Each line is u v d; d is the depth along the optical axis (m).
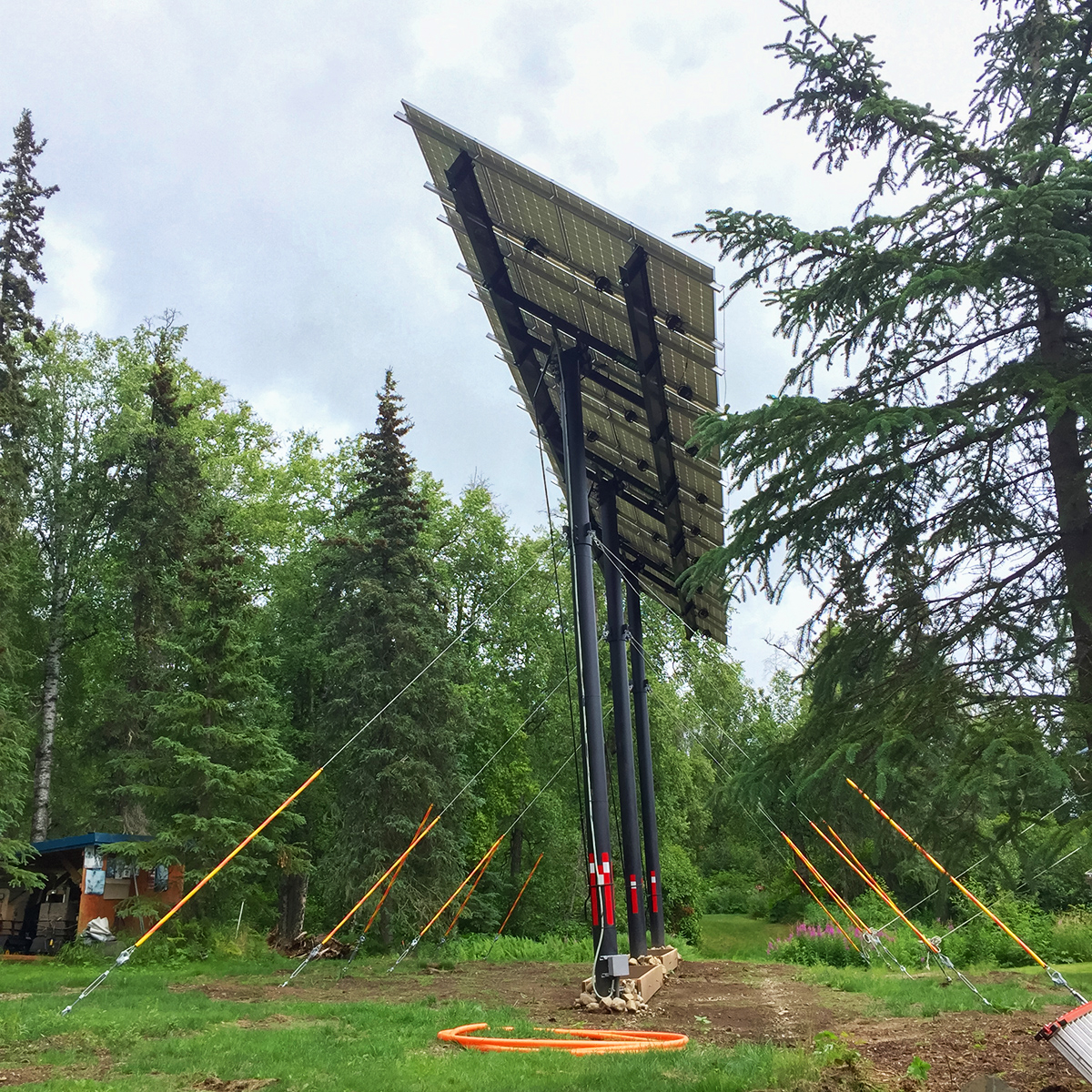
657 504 19.59
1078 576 7.16
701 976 19.56
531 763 35.72
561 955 26.17
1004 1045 8.91
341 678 26.84
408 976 19.03
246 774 21.81
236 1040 9.65
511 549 38.84
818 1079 7.54
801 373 8.35
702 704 38.41
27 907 24.55
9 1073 8.05
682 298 12.93
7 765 23.48
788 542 7.66
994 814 6.71
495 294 15.70
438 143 13.87
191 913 21.06
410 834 24.94
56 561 30.38
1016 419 7.20
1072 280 7.11
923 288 6.91
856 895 34.47
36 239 25.72
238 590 23.66
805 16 8.46
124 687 27.78
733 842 50.12
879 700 7.59
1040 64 8.24
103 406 32.50
